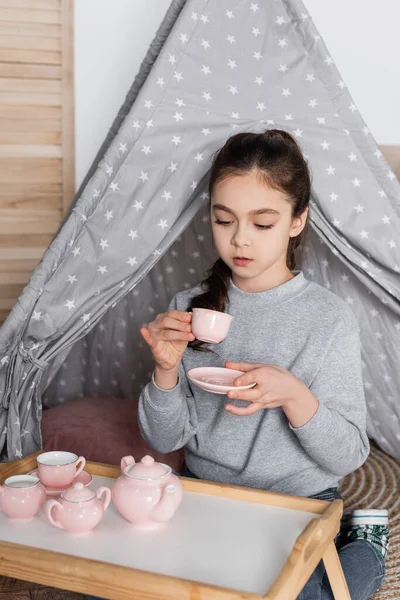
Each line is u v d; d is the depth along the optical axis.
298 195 1.28
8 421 1.51
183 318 1.17
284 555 0.95
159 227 1.48
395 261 1.57
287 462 1.28
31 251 2.37
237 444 1.31
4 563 0.93
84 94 2.30
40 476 1.12
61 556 0.90
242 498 1.13
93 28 2.26
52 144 2.31
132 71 2.30
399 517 1.74
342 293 1.84
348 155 1.52
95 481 1.19
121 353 2.09
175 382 1.27
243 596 0.82
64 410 1.80
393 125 2.44
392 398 1.93
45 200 2.34
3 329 1.44
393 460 2.11
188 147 1.46
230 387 1.06
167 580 0.85
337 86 1.49
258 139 1.26
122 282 1.53
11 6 2.21
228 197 1.23
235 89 1.48
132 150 1.45
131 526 1.03
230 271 1.39
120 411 1.80
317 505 1.08
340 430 1.20
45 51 2.25
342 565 1.30
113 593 0.87
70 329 1.53
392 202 1.54
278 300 1.33
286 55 1.48
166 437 1.32
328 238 1.59
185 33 1.44
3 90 2.26
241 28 1.46
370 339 1.86
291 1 1.44
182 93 1.46
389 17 2.37
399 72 2.41
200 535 1.00
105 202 1.46
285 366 1.30
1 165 2.30
